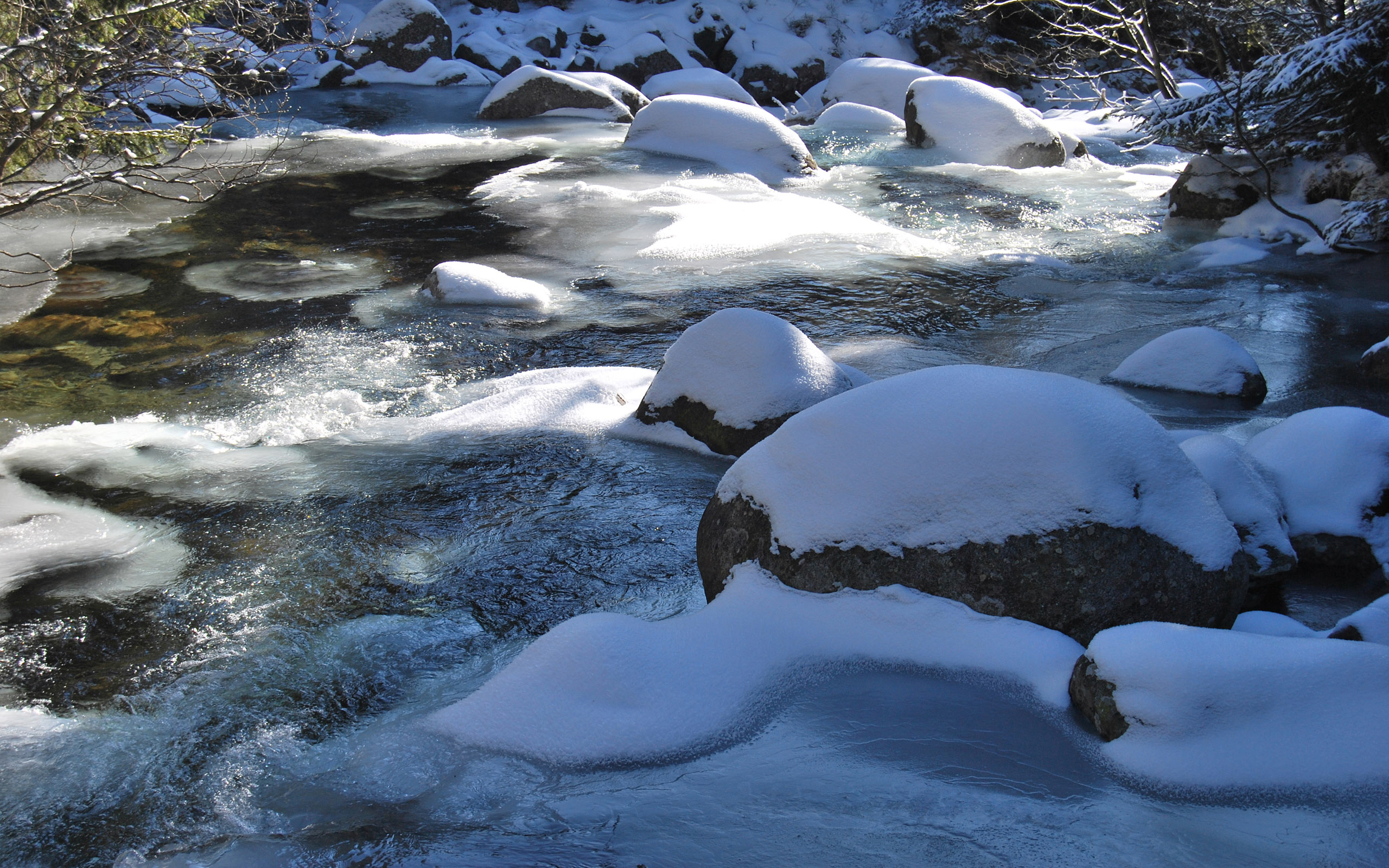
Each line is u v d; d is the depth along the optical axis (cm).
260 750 359
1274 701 305
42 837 317
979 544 367
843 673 353
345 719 379
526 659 352
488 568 502
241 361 823
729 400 634
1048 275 1084
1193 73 2453
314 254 1150
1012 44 2750
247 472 620
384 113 2134
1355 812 278
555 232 1251
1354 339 853
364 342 870
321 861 283
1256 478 486
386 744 334
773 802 292
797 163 1645
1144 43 1727
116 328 902
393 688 400
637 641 352
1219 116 1180
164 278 1052
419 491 593
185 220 1279
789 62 2844
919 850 270
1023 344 855
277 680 409
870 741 318
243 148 1697
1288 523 489
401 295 1002
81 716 387
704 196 1424
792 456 407
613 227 1273
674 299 995
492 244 1198
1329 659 312
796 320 931
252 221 1284
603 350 852
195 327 906
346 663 420
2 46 671
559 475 612
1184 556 370
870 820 283
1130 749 303
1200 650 314
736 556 406
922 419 392
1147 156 1842
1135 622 363
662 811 290
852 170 1689
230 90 863
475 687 397
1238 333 876
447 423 694
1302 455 515
